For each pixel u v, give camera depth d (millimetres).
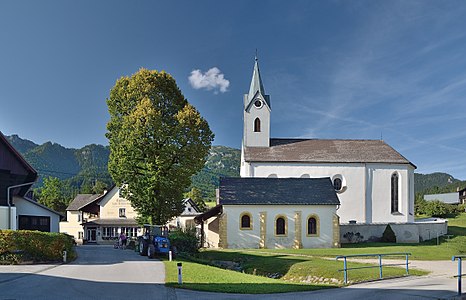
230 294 16859
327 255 37344
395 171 60531
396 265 27609
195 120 40406
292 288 19172
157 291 16641
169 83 42562
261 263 32969
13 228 32219
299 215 46281
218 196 48812
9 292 15422
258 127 63531
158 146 39844
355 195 59500
